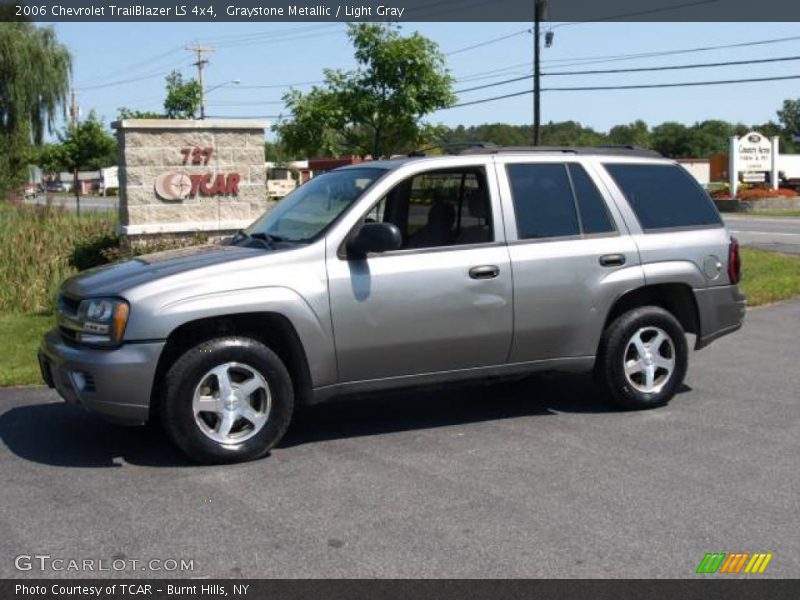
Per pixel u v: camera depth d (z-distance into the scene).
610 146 7.11
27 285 11.67
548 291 6.33
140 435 6.26
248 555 4.26
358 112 16.70
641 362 6.72
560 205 6.52
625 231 6.68
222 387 5.52
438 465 5.56
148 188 12.84
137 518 4.73
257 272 5.59
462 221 6.23
